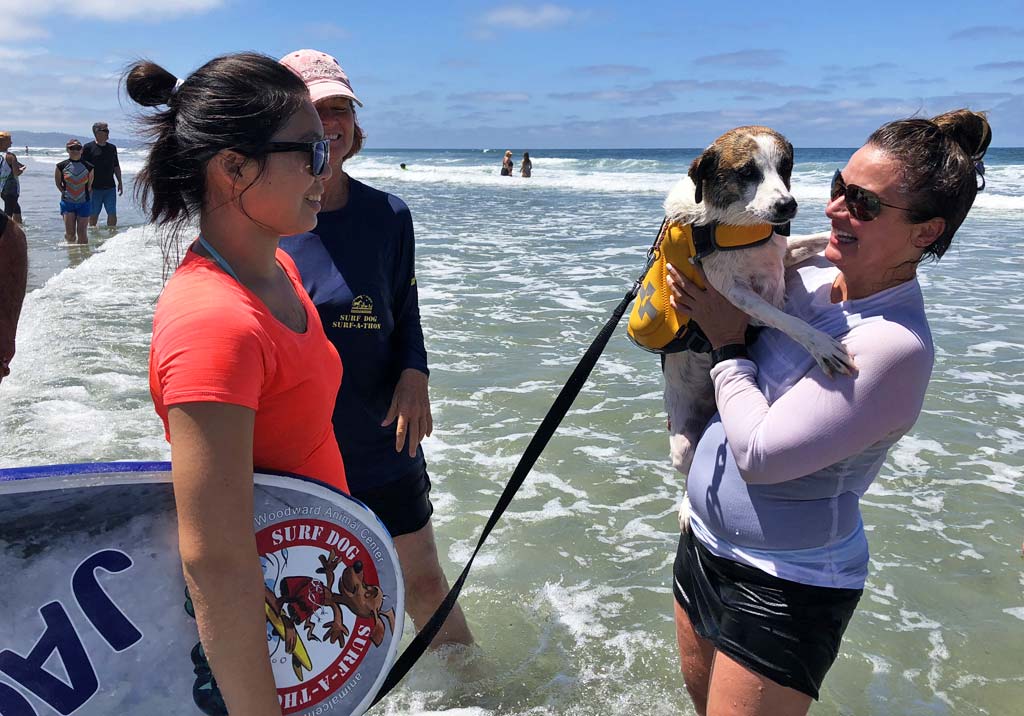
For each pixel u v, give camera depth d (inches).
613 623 138.0
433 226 648.4
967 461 197.2
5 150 623.5
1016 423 219.0
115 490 66.4
